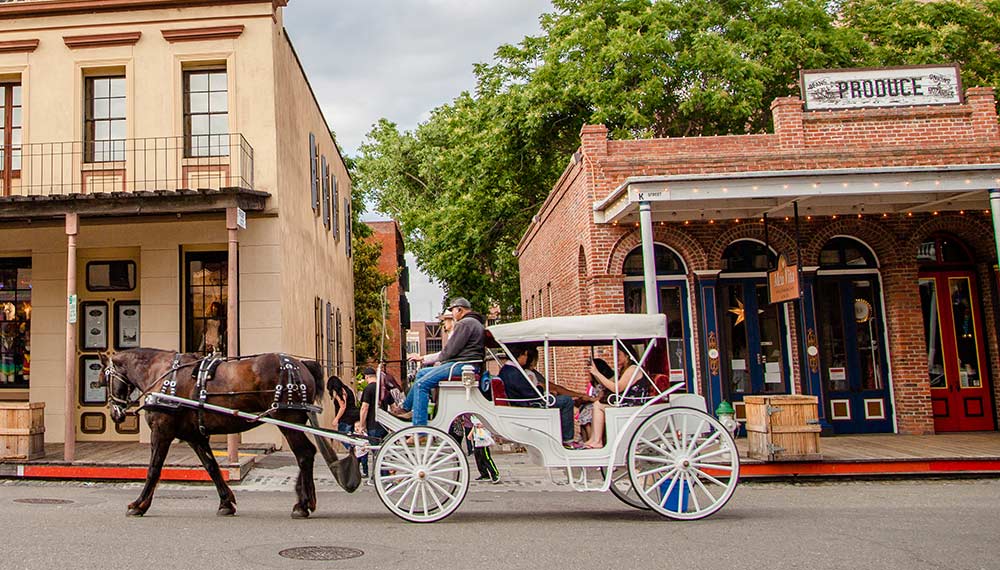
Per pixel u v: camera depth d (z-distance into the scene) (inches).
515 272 1218.0
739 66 844.0
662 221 584.7
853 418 590.9
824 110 595.8
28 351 585.6
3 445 456.1
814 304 592.4
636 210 528.4
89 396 563.5
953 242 615.5
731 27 903.1
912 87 598.9
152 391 334.3
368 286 1204.5
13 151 573.3
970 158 568.7
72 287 471.5
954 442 524.1
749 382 590.9
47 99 568.1
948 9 898.7
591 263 581.0
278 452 541.3
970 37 896.3
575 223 643.5
